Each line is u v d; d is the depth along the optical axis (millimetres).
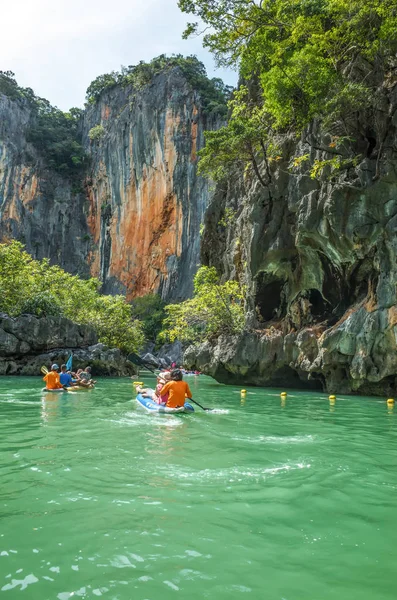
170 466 4379
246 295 18844
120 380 21875
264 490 3691
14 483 3746
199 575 2307
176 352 50375
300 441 5914
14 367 21750
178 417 7883
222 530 2871
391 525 3010
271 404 10984
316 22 13539
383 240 13016
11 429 6391
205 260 25391
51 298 24953
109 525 2900
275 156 17062
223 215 24188
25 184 70438
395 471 4387
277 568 2398
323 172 14062
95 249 72500
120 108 71750
